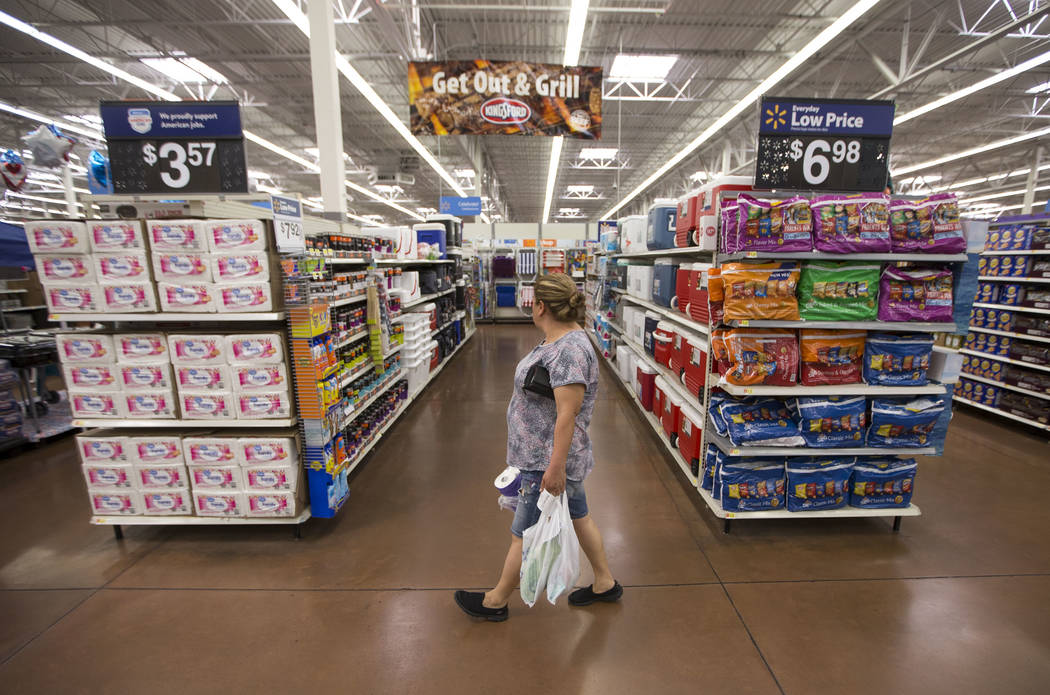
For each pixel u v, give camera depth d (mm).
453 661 1846
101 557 2527
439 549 2604
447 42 7734
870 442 2570
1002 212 22844
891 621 2057
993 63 7965
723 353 2547
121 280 2387
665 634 1980
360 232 4219
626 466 3701
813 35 6938
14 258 4500
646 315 4410
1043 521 2875
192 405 2531
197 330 2580
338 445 2818
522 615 2094
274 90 9547
